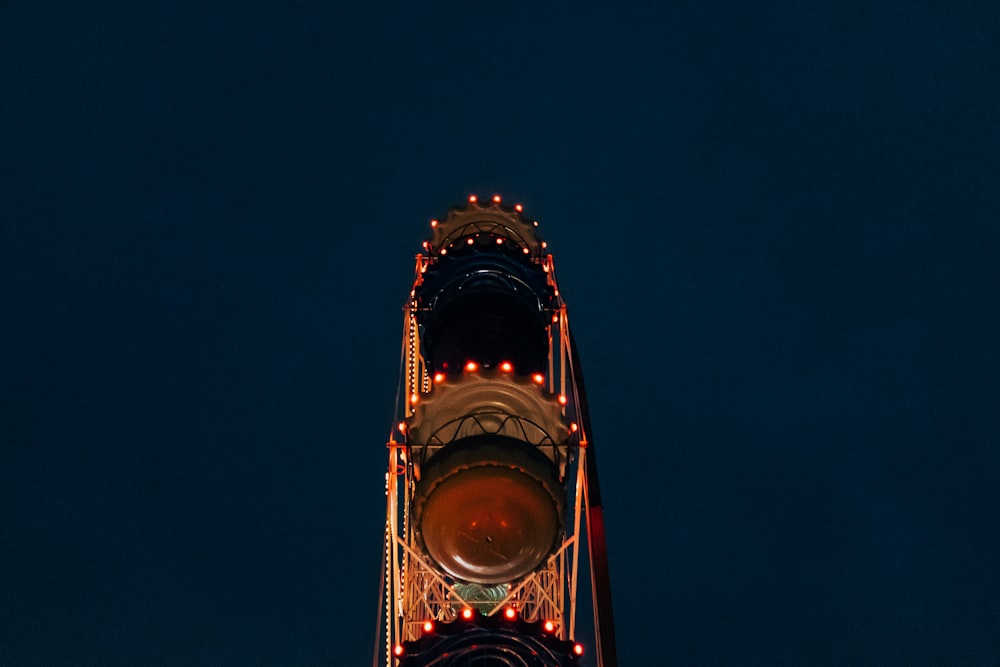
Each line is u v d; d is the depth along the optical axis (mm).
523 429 36000
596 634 33531
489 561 33562
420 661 29781
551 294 42719
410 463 35906
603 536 35875
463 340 39969
